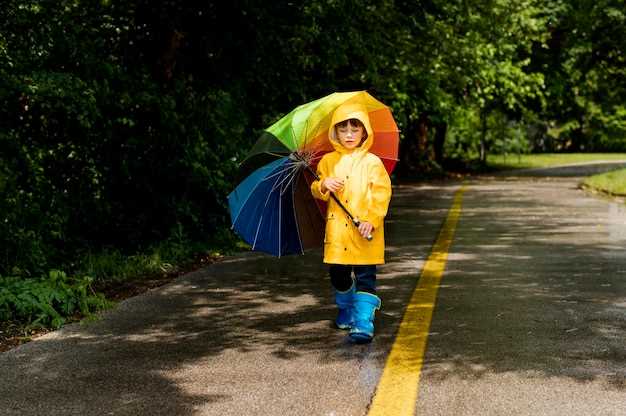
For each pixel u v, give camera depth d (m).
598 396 4.20
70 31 8.64
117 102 8.83
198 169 9.97
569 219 13.17
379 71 17.61
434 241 10.57
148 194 9.77
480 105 29.34
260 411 4.04
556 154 58.66
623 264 8.45
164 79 10.38
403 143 30.97
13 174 7.71
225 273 8.26
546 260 8.78
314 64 13.62
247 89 12.44
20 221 7.72
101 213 9.18
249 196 5.56
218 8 10.51
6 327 5.88
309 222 5.81
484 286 7.31
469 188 22.48
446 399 4.17
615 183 20.06
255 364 4.89
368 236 5.27
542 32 29.16
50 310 6.00
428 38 17.62
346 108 5.40
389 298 6.85
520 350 5.10
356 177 5.41
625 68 34.06
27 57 8.00
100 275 8.02
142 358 5.04
